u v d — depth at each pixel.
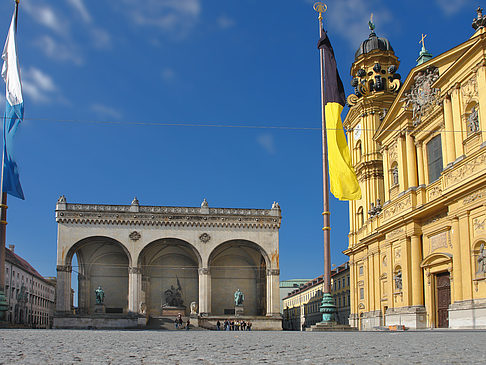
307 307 106.06
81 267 78.50
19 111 33.22
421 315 37.28
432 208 35.53
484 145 30.23
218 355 8.35
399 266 41.00
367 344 11.55
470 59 32.19
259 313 81.12
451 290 33.81
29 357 7.60
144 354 8.45
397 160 43.06
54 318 67.88
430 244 37.09
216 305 81.31
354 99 56.78
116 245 74.31
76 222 70.88
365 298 49.91
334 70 30.91
